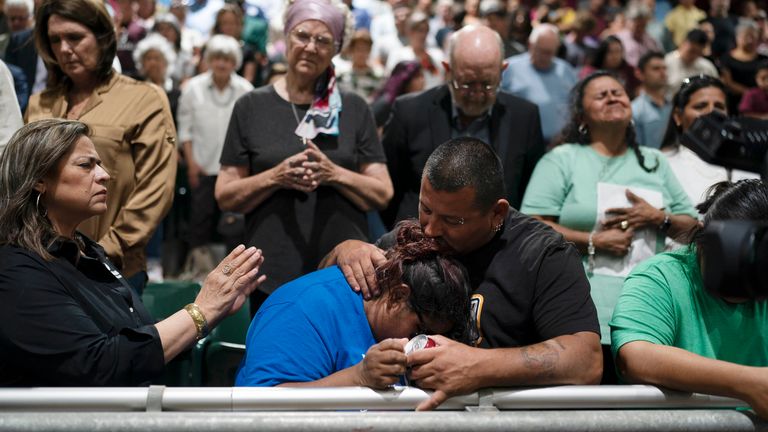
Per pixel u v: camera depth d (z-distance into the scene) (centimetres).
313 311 222
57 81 324
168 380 290
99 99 317
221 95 605
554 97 607
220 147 600
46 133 227
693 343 234
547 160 354
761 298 185
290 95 340
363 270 226
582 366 215
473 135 370
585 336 221
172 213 619
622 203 343
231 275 236
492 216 227
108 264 246
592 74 358
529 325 231
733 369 204
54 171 226
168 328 225
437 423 186
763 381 200
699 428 193
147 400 190
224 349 310
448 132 369
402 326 221
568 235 341
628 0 1075
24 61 500
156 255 648
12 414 182
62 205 228
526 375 207
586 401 204
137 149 319
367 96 682
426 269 218
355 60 691
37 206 226
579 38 851
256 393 193
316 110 335
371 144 346
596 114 348
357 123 343
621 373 227
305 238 327
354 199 332
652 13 1030
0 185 223
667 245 340
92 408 189
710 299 234
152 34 671
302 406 194
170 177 322
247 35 828
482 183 218
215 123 600
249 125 336
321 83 340
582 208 342
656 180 351
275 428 183
